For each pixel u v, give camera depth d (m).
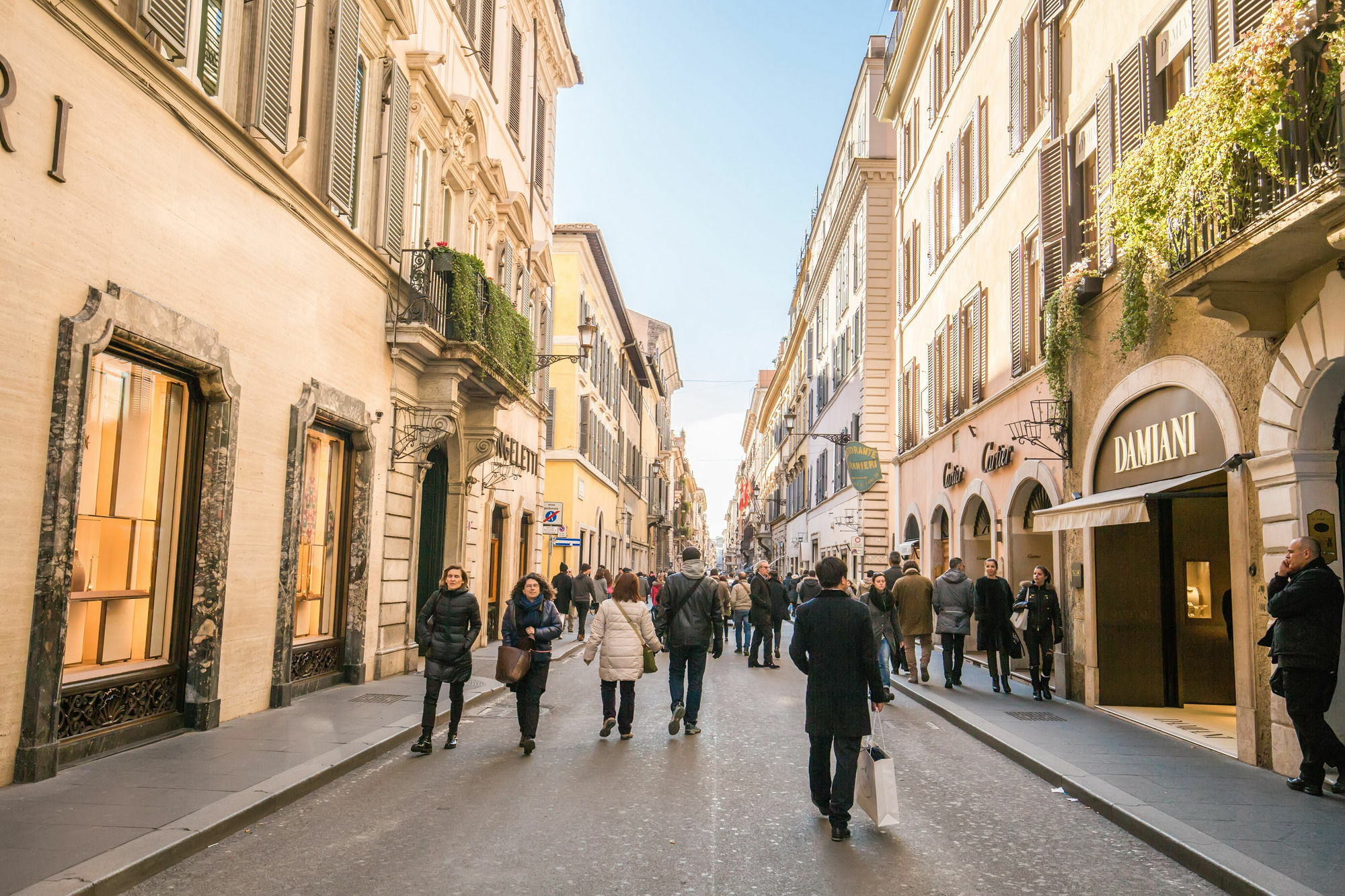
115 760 7.71
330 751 8.30
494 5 20.05
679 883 5.25
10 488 6.60
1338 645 7.25
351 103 12.41
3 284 6.46
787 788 7.66
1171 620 12.45
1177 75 10.64
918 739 10.32
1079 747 9.29
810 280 49.03
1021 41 15.85
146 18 7.77
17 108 6.53
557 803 7.01
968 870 5.58
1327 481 7.93
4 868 4.92
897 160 28.84
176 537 9.16
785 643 24.89
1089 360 12.84
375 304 13.73
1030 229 15.42
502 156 21.08
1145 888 5.36
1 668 6.57
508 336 17.52
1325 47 6.98
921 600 15.27
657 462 69.81
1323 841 5.94
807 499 49.16
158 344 8.17
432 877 5.28
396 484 14.64
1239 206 7.80
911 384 25.58
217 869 5.38
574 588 24.47
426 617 9.16
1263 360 8.59
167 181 8.38
